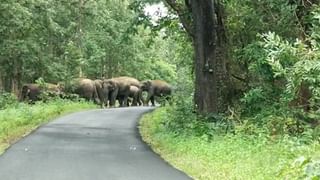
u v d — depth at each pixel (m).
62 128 21.83
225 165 11.80
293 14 16.75
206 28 19.70
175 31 27.59
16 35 35.25
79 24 46.47
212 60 19.89
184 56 30.03
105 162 12.84
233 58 21.66
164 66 70.69
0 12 32.62
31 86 37.34
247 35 21.52
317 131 14.38
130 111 33.88
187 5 20.98
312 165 7.87
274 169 10.62
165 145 16.08
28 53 36.84
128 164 12.57
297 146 12.56
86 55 51.03
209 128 17.30
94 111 33.75
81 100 41.12
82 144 16.58
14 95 34.22
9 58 36.56
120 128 22.41
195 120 18.55
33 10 36.16
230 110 18.80
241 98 20.34
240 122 17.72
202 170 11.52
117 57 57.88
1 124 20.05
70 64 42.69
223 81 21.28
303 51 11.85
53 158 13.35
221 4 21.22
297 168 9.73
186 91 37.09
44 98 36.53
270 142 14.18
